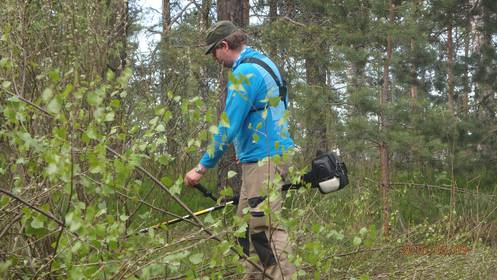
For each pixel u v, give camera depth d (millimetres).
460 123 8539
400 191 8133
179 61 7262
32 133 3445
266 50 9289
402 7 8258
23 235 3379
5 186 3617
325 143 8539
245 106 3930
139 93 5898
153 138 3732
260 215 3980
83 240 2680
